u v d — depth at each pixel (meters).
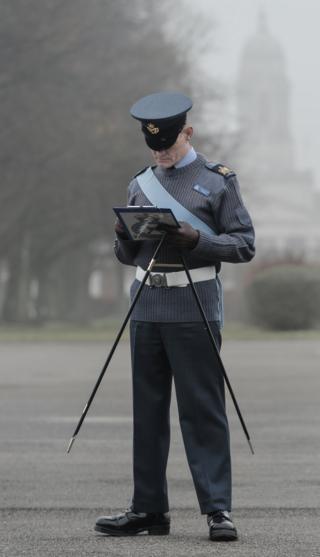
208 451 13.41
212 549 12.62
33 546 12.90
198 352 13.40
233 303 117.12
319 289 80.12
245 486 17.47
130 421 26.09
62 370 41.78
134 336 13.69
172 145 13.38
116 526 13.58
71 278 146.88
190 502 16.17
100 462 19.97
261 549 12.62
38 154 95.06
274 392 33.16
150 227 13.02
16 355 51.66
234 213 13.45
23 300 118.31
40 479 18.14
